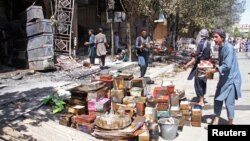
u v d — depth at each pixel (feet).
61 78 38.34
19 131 19.95
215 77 44.80
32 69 43.09
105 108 21.98
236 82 20.17
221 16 130.21
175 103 23.21
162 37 135.03
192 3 79.46
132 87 24.73
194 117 22.33
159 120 20.77
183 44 132.16
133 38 86.38
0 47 48.34
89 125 20.22
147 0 59.98
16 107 24.45
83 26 87.20
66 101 24.62
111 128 19.06
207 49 26.48
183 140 20.01
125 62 57.98
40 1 59.06
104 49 48.83
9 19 54.90
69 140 19.31
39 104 25.34
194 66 27.48
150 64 58.65
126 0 60.34
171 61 68.59
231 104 20.31
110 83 24.57
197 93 27.58
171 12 68.03
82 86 23.12
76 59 54.08
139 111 21.84
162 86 24.53
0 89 30.94
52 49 42.63
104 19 85.87
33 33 42.83
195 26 120.26
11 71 41.24
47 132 20.16
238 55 109.19
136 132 19.03
